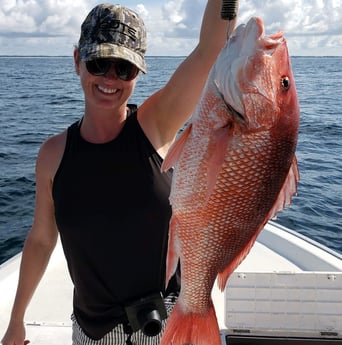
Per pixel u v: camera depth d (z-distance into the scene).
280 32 1.75
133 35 2.06
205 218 1.79
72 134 2.19
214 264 1.85
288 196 1.79
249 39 1.70
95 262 2.15
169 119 2.12
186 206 1.81
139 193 2.07
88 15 2.09
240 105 1.69
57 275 4.05
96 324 2.21
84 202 2.09
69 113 19.97
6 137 13.94
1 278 3.86
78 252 2.16
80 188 2.10
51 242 2.44
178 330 1.92
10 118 18.27
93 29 2.03
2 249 6.15
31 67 86.56
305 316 2.83
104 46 2.00
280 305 2.86
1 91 31.61
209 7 1.89
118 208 2.07
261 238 4.52
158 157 2.10
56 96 27.91
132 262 2.13
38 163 2.24
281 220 7.39
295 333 2.84
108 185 2.08
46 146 2.22
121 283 2.16
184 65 2.01
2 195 8.17
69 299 3.72
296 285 2.86
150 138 2.11
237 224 1.78
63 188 2.13
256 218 1.79
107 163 2.08
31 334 3.19
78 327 2.31
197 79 1.99
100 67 2.02
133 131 2.10
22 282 2.48
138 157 2.07
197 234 1.82
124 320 2.18
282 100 1.71
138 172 2.07
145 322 2.08
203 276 1.87
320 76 52.38
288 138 1.75
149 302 2.14
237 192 1.75
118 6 2.07
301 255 4.18
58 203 2.14
